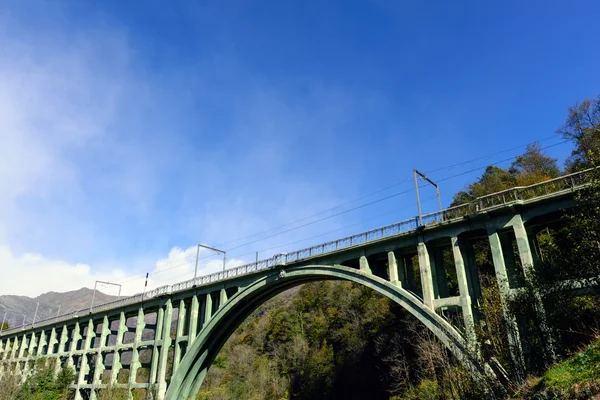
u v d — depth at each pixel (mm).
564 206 23156
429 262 28703
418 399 33094
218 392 70625
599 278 17281
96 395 52031
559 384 13898
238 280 42062
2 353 78438
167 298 48125
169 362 64625
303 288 85875
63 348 63188
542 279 19375
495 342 22094
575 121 45719
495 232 25375
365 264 32125
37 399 53375
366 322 59219
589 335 17047
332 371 59906
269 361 75562
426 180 31109
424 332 34844
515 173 58969
